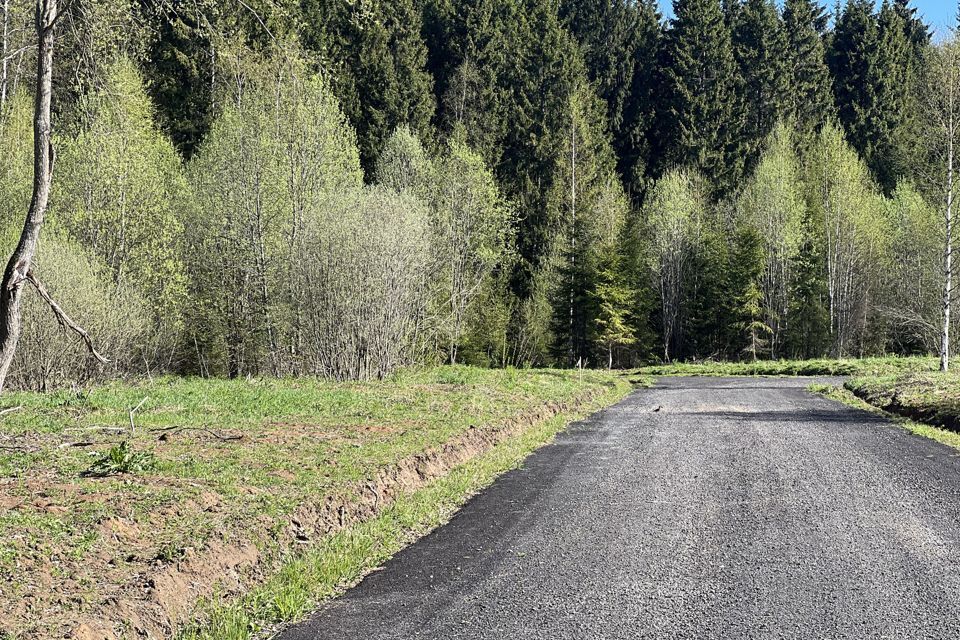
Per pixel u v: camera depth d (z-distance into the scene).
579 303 51.59
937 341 46.19
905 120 66.81
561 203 58.31
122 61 25.50
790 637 4.95
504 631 5.11
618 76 75.06
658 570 6.37
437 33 64.56
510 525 7.91
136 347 23.56
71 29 9.70
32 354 19.20
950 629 5.05
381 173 41.69
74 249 22.05
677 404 21.22
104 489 7.16
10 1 10.68
